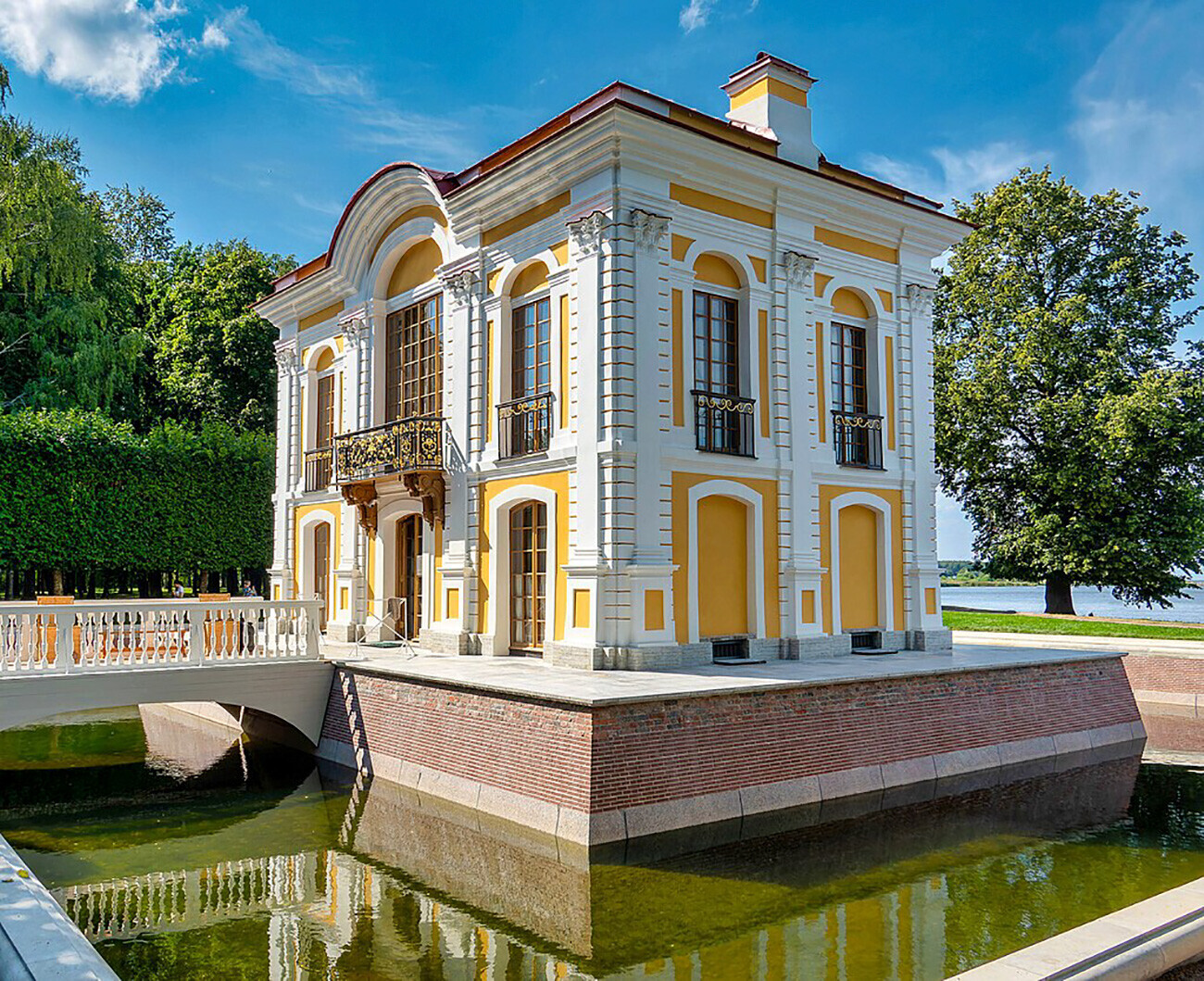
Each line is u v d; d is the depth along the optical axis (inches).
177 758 642.8
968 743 573.3
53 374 1222.9
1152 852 415.5
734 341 663.8
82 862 419.8
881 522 737.0
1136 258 1178.0
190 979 297.4
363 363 827.4
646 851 414.9
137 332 1317.7
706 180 636.1
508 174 653.3
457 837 446.9
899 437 754.2
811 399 688.4
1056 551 1131.9
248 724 721.0
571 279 618.8
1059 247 1197.1
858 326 744.3
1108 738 654.5
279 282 980.6
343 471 799.1
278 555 961.5
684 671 561.6
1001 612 1183.6
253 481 1127.6
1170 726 724.0
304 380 941.8
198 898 372.5
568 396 620.4
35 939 171.3
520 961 307.3
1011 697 609.0
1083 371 1154.0
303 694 625.0
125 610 573.3
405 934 331.6
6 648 542.9
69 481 997.2
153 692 571.8
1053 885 373.4
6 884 204.8
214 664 597.6
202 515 1086.4
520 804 454.3
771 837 437.4
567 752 433.7
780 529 663.8
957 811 483.5
